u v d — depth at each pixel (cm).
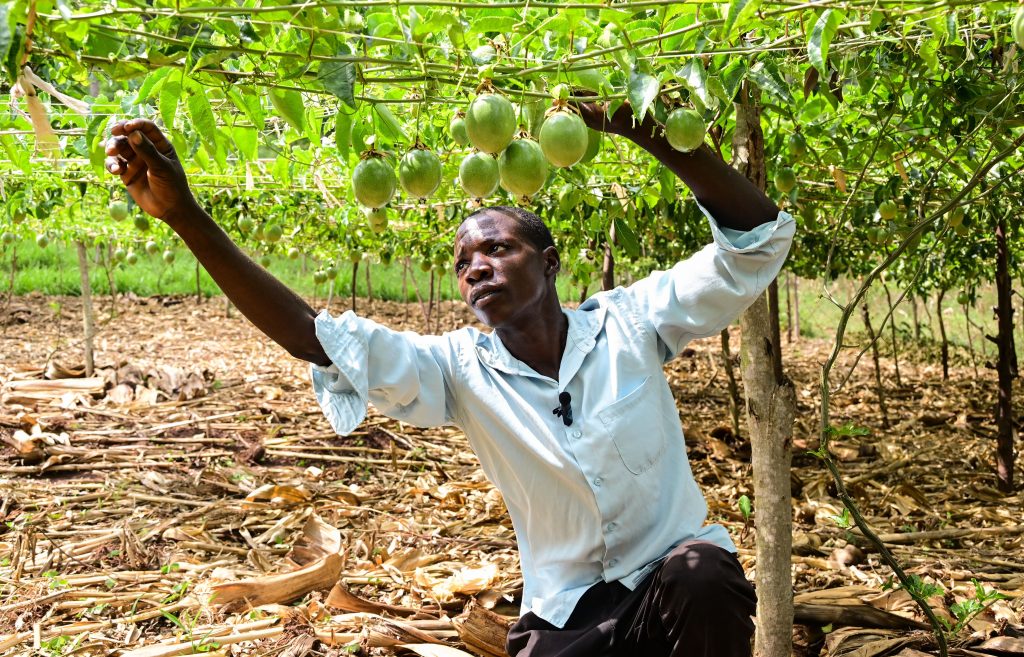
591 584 209
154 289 1816
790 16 196
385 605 360
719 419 923
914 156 449
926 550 467
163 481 559
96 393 802
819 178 467
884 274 903
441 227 696
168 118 199
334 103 285
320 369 205
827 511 540
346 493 555
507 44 195
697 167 194
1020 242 877
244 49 180
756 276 203
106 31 175
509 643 220
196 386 846
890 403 1053
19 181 497
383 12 188
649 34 195
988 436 855
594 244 491
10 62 152
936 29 210
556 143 177
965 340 1730
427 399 215
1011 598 385
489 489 572
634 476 204
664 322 212
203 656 312
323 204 641
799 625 346
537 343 215
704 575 180
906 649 317
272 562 432
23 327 1345
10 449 602
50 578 394
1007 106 282
